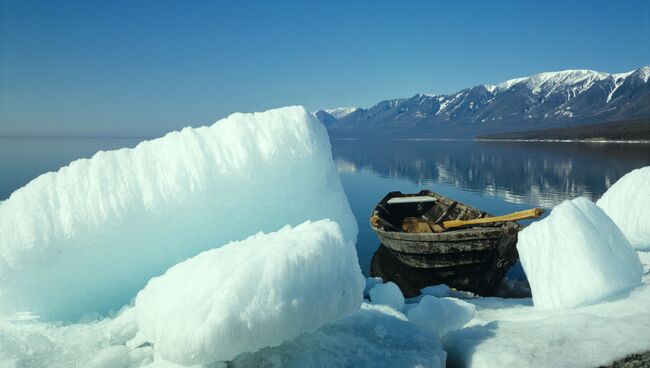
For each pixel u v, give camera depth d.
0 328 4.24
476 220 9.30
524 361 3.07
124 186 5.16
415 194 13.49
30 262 4.71
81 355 3.58
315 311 2.71
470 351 3.34
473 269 8.38
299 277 2.68
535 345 3.28
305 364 2.83
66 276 4.88
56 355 3.59
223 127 5.83
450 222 9.71
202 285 2.74
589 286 4.09
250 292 2.54
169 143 5.57
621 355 3.09
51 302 4.79
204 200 5.45
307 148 6.09
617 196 6.92
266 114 6.10
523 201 23.28
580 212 4.55
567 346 3.24
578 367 3.00
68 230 4.85
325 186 6.38
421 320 4.01
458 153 77.25
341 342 3.16
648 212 6.36
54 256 4.80
